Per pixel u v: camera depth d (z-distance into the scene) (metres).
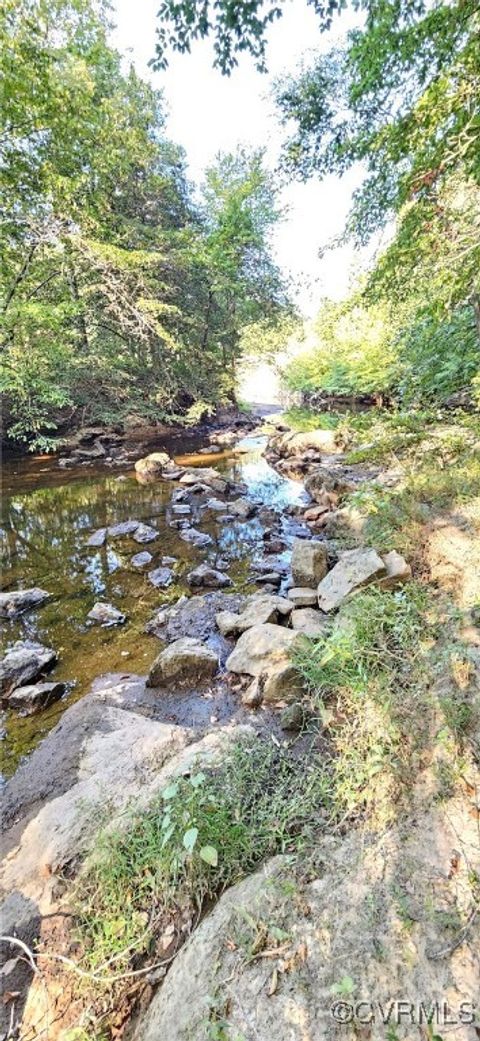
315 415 11.63
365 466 6.50
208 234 13.31
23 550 5.02
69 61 5.76
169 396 12.10
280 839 1.35
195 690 2.48
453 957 0.92
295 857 1.25
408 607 2.25
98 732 2.08
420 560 2.95
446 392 5.06
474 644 1.86
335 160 4.91
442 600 2.34
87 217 6.77
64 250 6.71
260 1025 0.89
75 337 8.23
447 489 3.51
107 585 4.10
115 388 10.81
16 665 2.74
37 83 5.17
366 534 3.68
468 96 2.39
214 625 3.22
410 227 3.24
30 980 1.13
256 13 2.88
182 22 2.95
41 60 5.07
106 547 5.02
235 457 10.09
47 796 1.75
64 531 5.61
